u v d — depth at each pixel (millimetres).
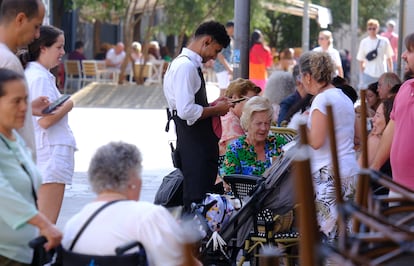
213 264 12352
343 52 57094
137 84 52875
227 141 15648
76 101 44562
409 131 11508
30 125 10086
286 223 12648
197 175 14430
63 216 18062
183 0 53250
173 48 72438
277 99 19078
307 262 5922
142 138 30641
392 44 47281
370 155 14359
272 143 14023
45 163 12875
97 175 8641
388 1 76125
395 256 6234
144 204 8562
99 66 54969
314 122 12359
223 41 14523
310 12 55312
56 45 13031
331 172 12336
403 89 11781
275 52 69375
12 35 10500
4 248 8766
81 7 55156
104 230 8461
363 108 8688
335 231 12383
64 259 8547
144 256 8375
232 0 53219
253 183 12508
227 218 12273
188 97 14148
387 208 7602
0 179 8516
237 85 16016
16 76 8836
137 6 55969
